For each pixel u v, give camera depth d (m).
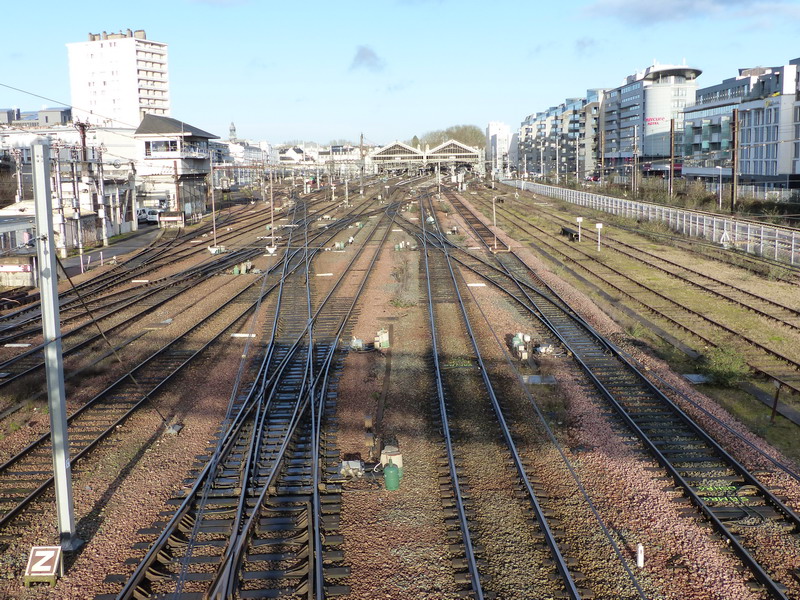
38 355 22.80
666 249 43.69
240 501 12.34
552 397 17.72
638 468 13.60
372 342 23.41
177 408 17.58
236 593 10.00
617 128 137.50
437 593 9.98
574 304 28.59
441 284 33.81
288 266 40.19
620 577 10.25
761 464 13.72
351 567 10.65
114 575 10.49
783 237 41.25
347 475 13.58
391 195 104.00
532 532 11.41
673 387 18.12
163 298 31.34
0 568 10.82
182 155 72.69
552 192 91.75
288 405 17.50
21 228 42.03
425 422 16.27
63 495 11.17
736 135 52.38
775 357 21.00
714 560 10.59
